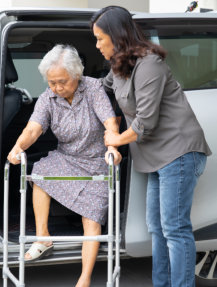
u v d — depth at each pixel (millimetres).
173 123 3164
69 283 4070
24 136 3365
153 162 3238
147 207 3422
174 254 3260
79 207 3457
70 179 3113
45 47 4348
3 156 4312
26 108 4504
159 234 3422
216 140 3545
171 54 3598
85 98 3432
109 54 3156
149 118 3068
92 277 4227
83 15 3594
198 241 3641
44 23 3426
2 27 3418
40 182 3461
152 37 3566
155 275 3500
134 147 3344
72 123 3426
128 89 3129
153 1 11008
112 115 3396
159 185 3346
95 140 3498
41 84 4543
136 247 3527
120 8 3098
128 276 4266
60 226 3879
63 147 3547
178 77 3586
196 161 3189
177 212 3217
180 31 3627
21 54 4379
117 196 3146
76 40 4336
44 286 3996
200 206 3578
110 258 3096
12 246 3443
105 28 3068
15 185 4199
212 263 3902
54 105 3430
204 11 4117
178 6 10000
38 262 3439
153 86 3035
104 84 3490
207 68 3662
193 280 3299
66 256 3488
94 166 3500
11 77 3863
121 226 3602
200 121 3518
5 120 3922
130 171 3475
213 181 3582
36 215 3494
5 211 3164
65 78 3238
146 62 3037
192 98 3557
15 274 4219
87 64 4430
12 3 10898
